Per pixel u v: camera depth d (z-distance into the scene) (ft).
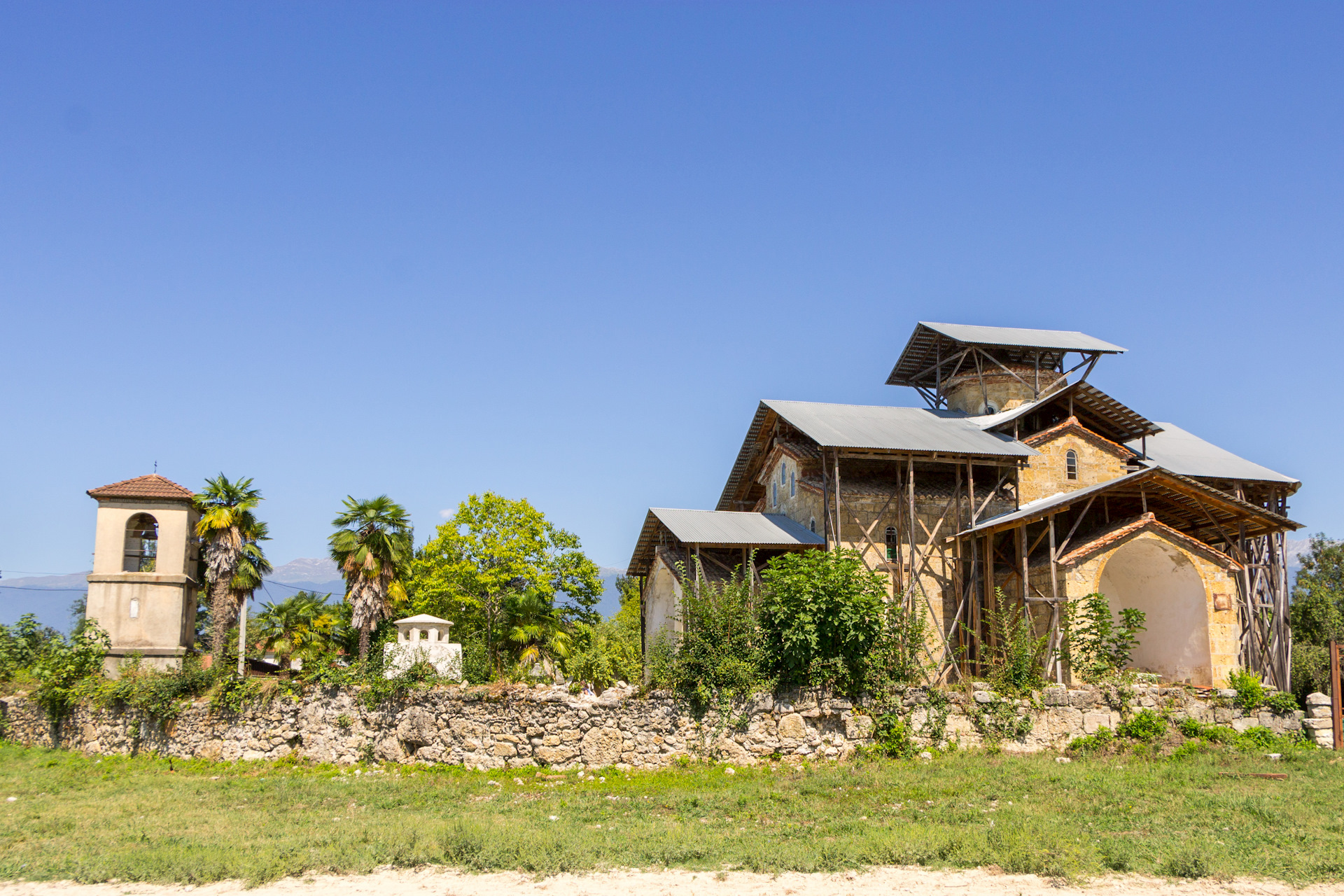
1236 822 55.42
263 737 89.66
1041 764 74.74
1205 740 82.33
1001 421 127.54
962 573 115.34
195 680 96.63
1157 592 102.17
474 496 157.48
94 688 103.19
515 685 84.23
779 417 133.39
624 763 80.02
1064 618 92.84
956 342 141.38
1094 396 127.13
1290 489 124.77
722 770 77.66
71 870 49.52
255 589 134.31
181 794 74.64
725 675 80.59
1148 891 43.65
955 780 69.31
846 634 81.25
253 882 46.70
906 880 45.88
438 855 50.49
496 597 150.82
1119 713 84.12
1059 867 46.21
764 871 47.62
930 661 88.79
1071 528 104.06
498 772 79.97
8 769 91.25
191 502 133.69
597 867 48.73
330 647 167.32
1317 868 45.73
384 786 75.05
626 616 209.15
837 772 74.13
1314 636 145.69
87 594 127.54
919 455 114.21
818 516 120.88
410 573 139.03
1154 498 101.04
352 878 47.83
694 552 117.80
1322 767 73.46
